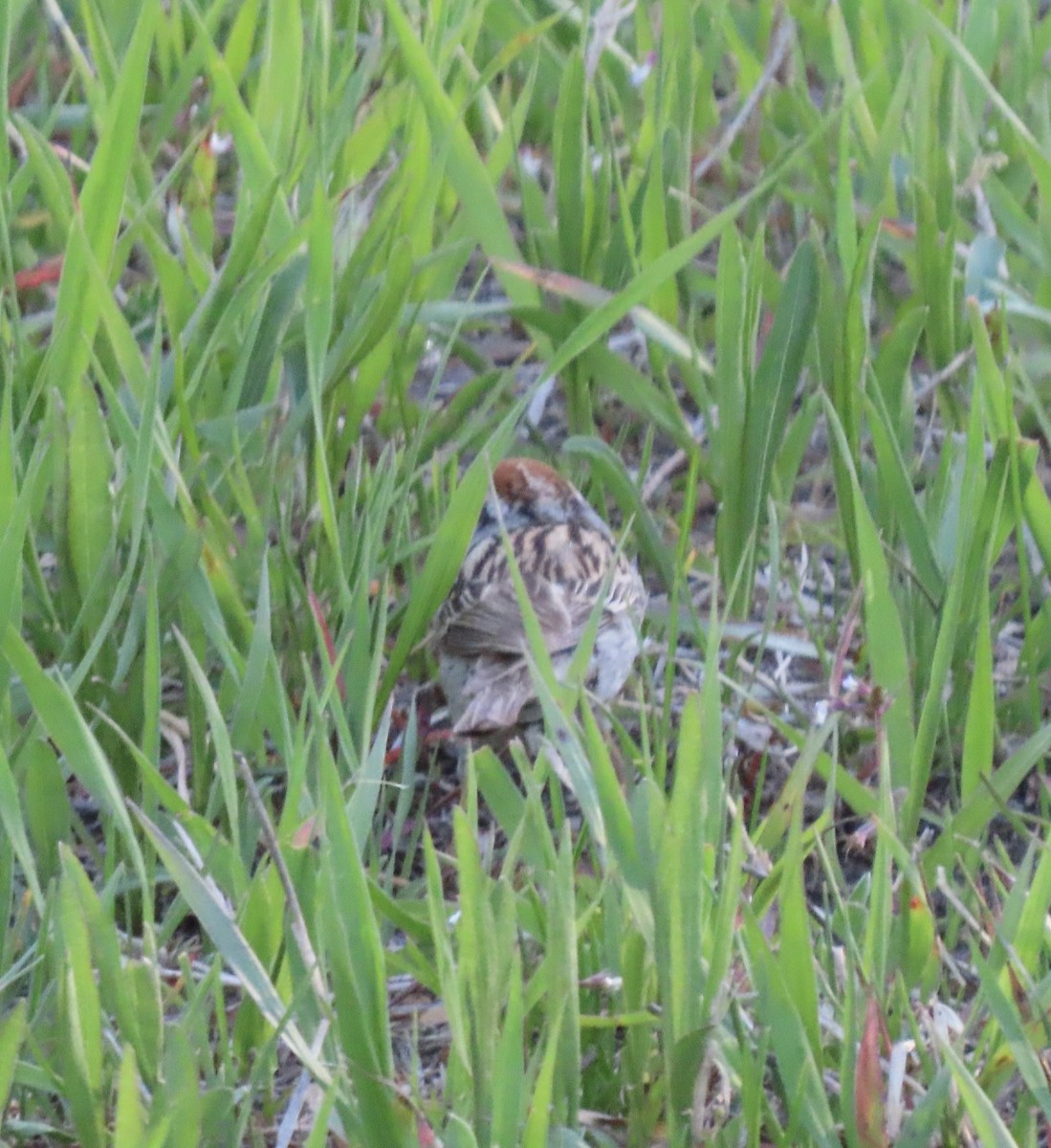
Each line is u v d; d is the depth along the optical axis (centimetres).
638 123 1165
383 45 1082
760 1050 516
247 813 679
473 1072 491
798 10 1204
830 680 729
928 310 951
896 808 700
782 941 541
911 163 1041
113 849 647
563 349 796
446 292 988
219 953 558
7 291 920
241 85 1124
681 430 936
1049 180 945
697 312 1086
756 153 1177
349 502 817
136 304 967
